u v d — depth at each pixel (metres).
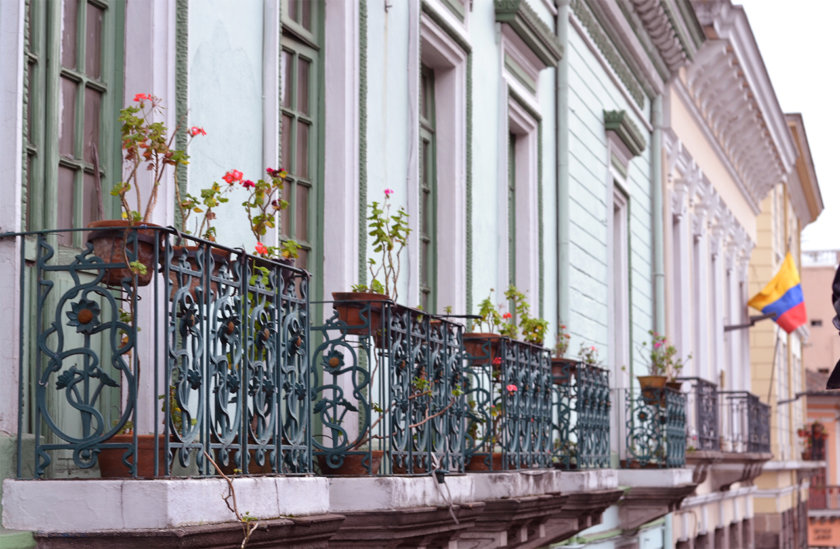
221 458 6.33
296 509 6.92
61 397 6.68
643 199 21.34
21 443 6.16
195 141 8.01
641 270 20.94
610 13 18.31
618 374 18.94
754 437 26.64
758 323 36.00
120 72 7.50
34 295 6.52
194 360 6.13
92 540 5.78
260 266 6.94
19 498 5.92
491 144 13.24
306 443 7.27
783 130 32.97
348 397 9.67
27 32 6.59
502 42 13.55
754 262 36.91
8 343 6.30
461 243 12.10
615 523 17.50
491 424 10.88
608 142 18.34
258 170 8.76
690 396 24.00
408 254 11.03
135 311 5.89
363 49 10.20
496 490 10.53
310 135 9.87
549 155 15.52
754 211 35.00
